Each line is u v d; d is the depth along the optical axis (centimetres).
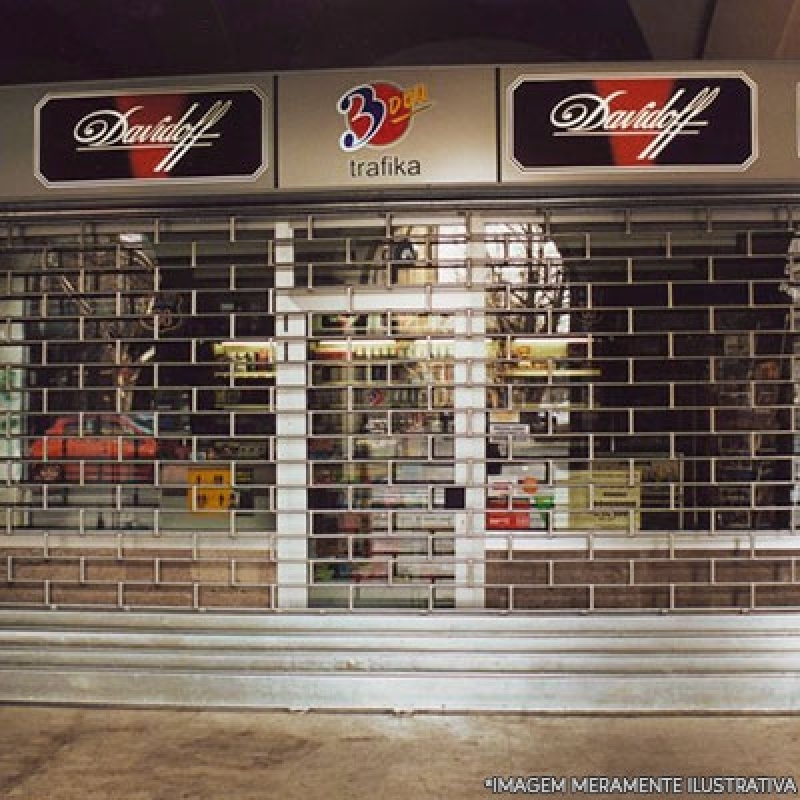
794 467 573
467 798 421
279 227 585
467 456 578
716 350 573
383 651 555
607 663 542
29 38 748
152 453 593
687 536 571
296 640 559
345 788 432
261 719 525
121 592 589
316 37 754
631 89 561
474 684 537
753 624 559
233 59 766
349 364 583
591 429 576
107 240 596
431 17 732
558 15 727
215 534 586
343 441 583
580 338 576
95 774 449
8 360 600
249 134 574
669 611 566
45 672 553
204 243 591
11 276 600
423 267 579
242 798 422
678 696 532
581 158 562
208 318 590
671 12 698
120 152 579
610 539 572
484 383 575
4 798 422
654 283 572
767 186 559
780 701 532
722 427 573
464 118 565
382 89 568
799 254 570
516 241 576
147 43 748
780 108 559
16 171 584
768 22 682
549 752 474
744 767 454
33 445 599
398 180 566
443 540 579
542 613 563
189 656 557
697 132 560
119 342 593
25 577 595
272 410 585
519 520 576
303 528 582
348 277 584
